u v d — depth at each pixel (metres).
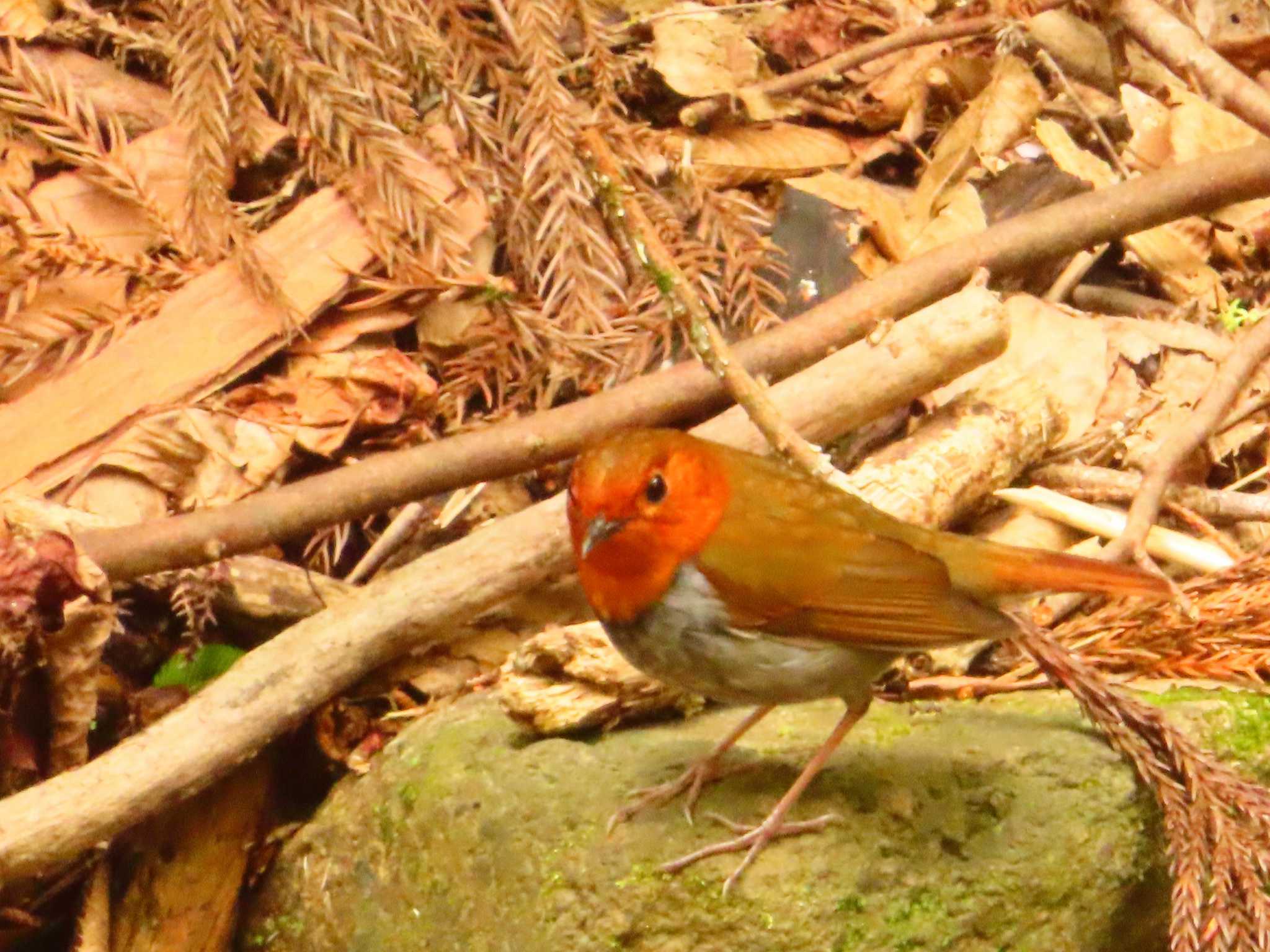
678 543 3.28
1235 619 4.15
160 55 4.92
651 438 3.32
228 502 4.45
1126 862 3.60
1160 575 3.46
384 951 3.82
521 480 4.83
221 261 4.63
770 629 3.34
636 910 3.39
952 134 5.73
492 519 4.66
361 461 4.49
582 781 3.68
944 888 3.46
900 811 3.52
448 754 3.89
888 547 3.36
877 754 3.71
